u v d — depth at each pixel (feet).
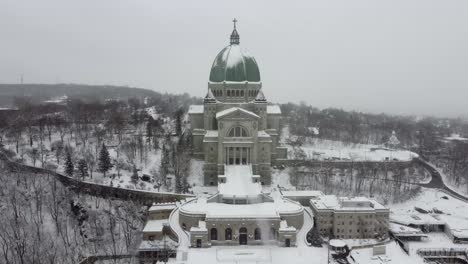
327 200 553.64
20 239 469.57
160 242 486.38
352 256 470.39
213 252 465.47
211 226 490.49
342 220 520.83
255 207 529.04
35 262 451.53
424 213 599.98
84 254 483.92
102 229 530.27
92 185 585.22
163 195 585.63
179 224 523.29
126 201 581.94
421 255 482.69
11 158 642.63
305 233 506.89
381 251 479.00
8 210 526.57
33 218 518.78
